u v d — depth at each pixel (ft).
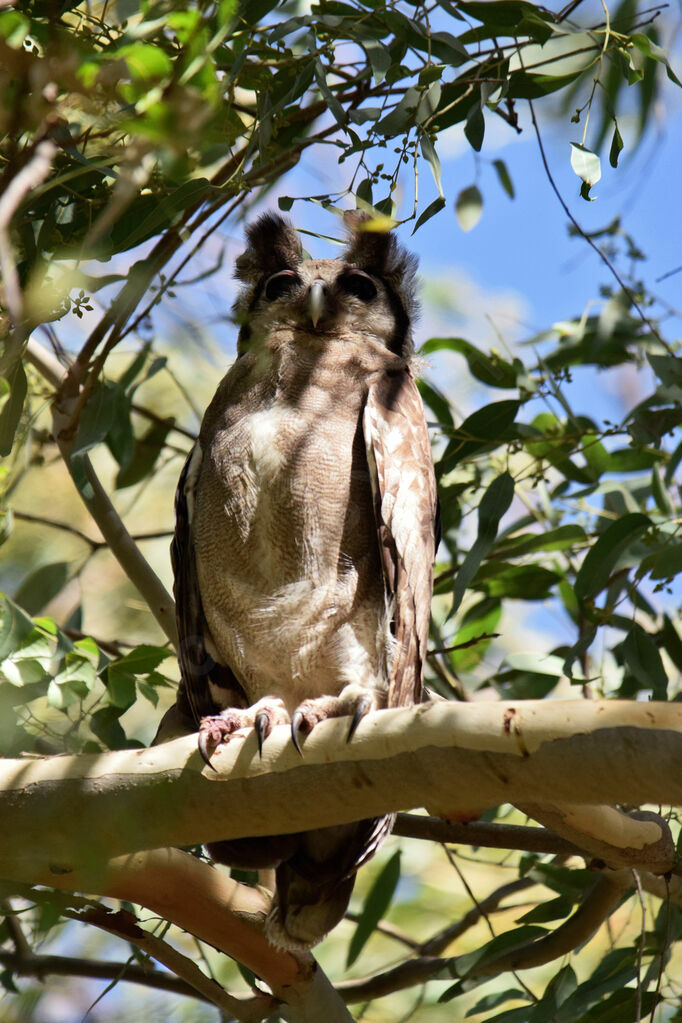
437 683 33.40
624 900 27.48
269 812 19.22
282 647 27.45
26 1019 18.62
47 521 33.12
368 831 25.34
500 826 27.94
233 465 27.43
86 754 19.86
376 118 22.50
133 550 30.09
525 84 25.96
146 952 24.30
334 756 18.53
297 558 27.09
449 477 35.24
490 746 17.29
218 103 14.19
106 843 19.40
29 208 22.44
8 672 23.22
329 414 27.96
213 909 23.70
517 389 32.91
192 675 28.73
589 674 32.24
